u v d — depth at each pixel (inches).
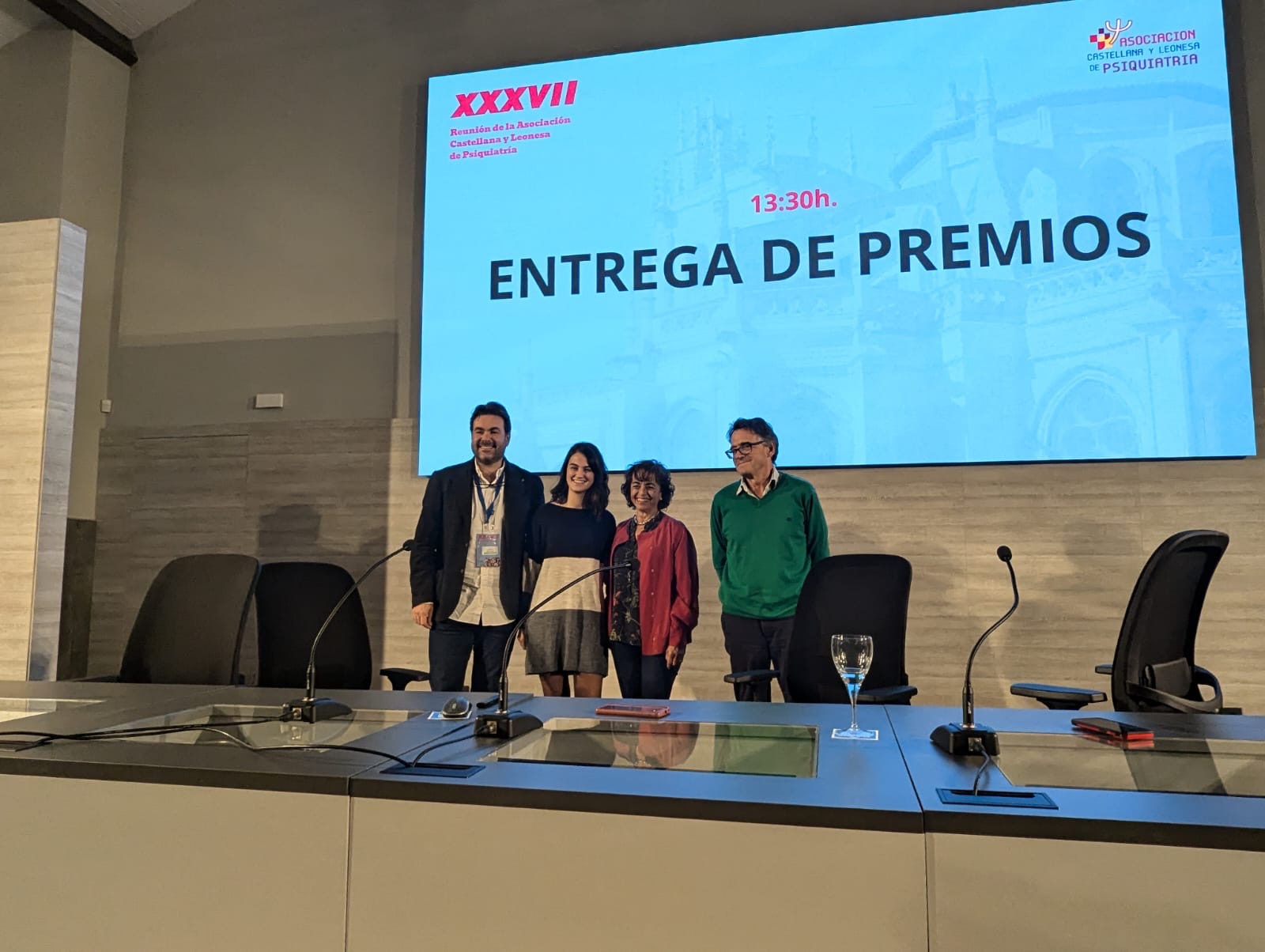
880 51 165.0
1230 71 155.2
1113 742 60.0
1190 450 147.5
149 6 198.4
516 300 177.0
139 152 199.9
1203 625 146.8
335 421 185.2
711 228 169.9
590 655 158.7
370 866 47.9
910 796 45.0
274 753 55.7
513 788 46.7
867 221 163.2
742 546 160.1
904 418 158.7
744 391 165.5
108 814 51.8
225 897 49.6
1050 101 157.3
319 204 191.8
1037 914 40.7
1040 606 152.7
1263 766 52.3
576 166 176.7
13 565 152.9
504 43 186.2
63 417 158.4
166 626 109.8
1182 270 150.2
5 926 52.6
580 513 163.8
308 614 126.5
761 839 43.6
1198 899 39.4
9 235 160.4
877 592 112.7
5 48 195.8
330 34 195.0
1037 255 155.6
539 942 45.6
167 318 196.7
